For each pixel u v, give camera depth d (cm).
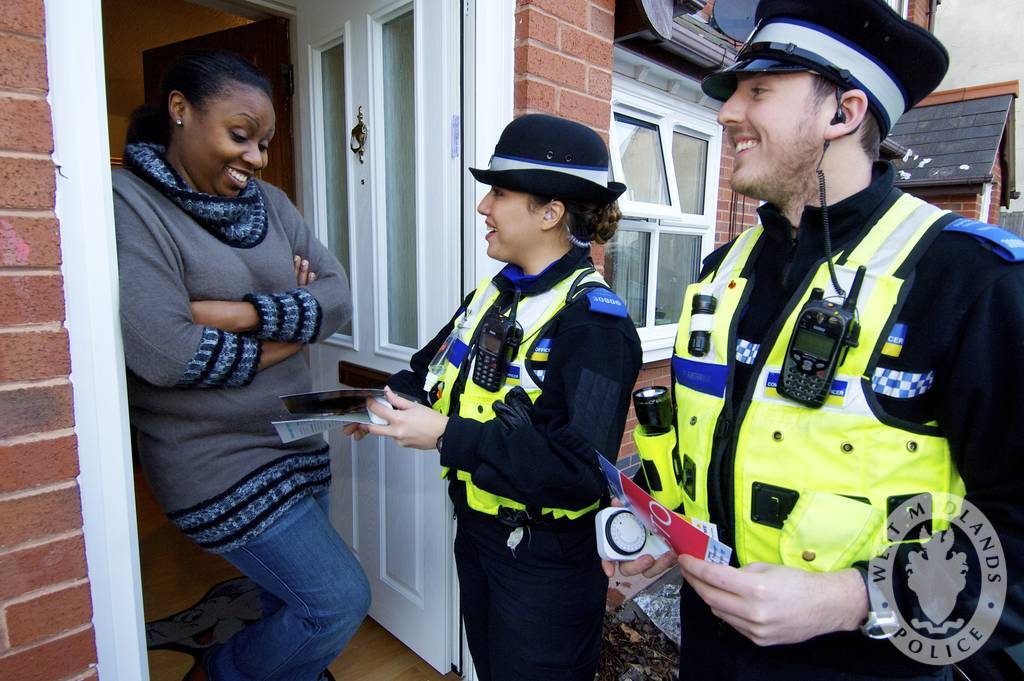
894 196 85
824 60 79
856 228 84
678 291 358
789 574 72
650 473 104
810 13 80
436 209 189
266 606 163
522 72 183
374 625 229
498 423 119
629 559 101
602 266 251
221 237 126
